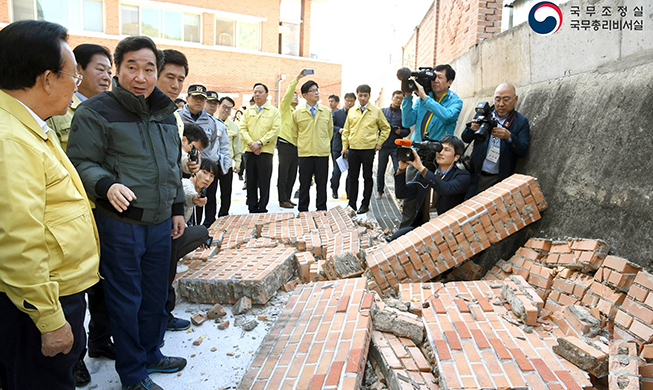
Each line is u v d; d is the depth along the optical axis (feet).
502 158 14.14
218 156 19.34
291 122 22.86
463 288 10.81
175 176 8.75
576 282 9.89
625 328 8.16
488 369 7.48
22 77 5.47
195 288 12.41
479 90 22.34
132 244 8.07
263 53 72.33
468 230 12.01
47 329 5.51
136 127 8.04
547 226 12.05
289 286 13.12
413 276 12.01
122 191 7.29
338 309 9.58
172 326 10.91
